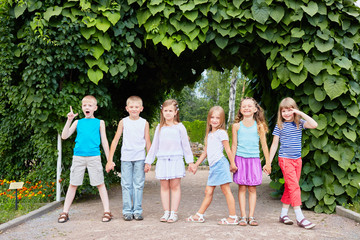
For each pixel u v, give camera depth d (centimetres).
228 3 363
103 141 344
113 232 284
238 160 319
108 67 381
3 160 541
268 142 475
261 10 353
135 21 373
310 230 294
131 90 625
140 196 339
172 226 304
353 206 367
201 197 480
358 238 269
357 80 371
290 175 316
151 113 675
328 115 370
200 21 364
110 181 517
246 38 372
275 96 457
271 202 443
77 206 403
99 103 393
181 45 369
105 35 362
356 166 365
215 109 324
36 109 368
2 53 382
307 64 360
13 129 519
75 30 354
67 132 332
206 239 262
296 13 353
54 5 358
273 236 272
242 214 313
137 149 342
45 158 416
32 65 362
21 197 392
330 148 371
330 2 352
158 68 609
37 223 317
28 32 356
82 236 273
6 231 287
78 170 335
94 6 358
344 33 367
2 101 497
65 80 386
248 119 325
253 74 512
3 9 367
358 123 370
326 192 371
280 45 372
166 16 357
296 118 329
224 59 522
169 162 326
